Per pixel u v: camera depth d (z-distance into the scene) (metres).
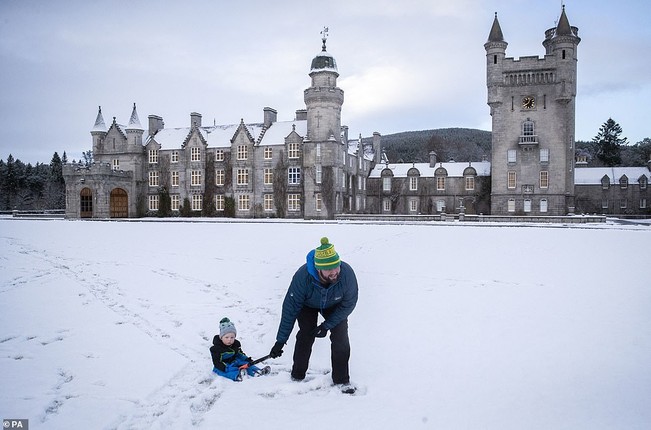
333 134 61.94
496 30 65.88
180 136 71.19
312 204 61.69
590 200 81.19
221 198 67.31
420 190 75.88
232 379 6.40
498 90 65.75
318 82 62.06
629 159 138.75
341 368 6.15
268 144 64.81
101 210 63.66
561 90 63.25
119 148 70.50
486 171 73.12
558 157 63.97
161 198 69.38
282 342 6.40
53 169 110.00
